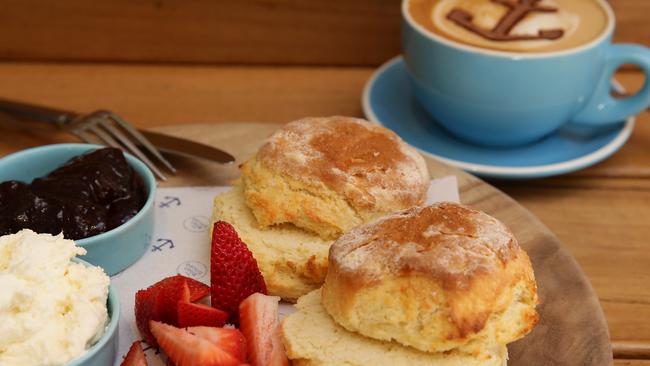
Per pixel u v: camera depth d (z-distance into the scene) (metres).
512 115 0.58
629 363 0.50
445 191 0.55
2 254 0.46
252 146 0.59
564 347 0.47
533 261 0.51
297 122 0.53
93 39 0.70
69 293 0.45
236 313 0.48
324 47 0.71
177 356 0.46
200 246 0.52
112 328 0.46
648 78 0.59
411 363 0.45
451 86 0.58
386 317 0.45
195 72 0.70
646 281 0.54
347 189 0.50
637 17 0.70
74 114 0.59
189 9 0.69
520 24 0.59
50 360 0.44
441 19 0.59
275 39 0.71
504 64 0.56
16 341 0.44
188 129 0.60
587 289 0.50
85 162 0.53
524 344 0.47
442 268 0.44
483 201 0.55
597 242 0.56
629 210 0.58
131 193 0.53
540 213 0.58
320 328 0.46
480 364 0.45
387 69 0.66
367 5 0.69
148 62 0.71
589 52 0.57
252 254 0.49
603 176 0.61
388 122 0.62
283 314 0.50
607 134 0.61
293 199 0.50
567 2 0.61
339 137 0.52
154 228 0.53
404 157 0.52
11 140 0.60
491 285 0.45
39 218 0.50
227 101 0.67
